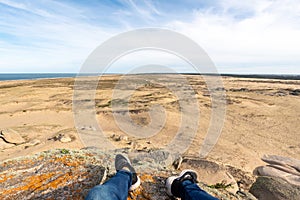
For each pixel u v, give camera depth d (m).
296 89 22.88
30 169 2.86
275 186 4.06
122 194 1.82
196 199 1.84
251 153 7.12
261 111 13.42
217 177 4.28
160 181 2.71
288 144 8.20
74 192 2.36
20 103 15.27
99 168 2.87
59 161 3.09
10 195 2.31
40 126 9.23
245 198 3.16
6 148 6.68
